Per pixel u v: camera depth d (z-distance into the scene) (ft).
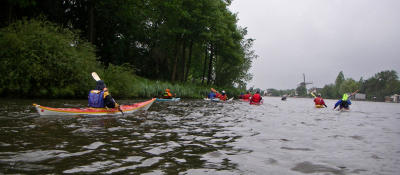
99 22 96.27
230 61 129.18
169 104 49.44
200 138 15.06
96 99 25.11
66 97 51.72
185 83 106.73
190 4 96.53
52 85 49.21
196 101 69.05
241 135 16.55
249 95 86.58
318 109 52.85
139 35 114.11
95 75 26.18
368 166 10.07
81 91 52.80
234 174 8.73
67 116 23.00
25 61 44.93
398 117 38.52
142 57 117.60
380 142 15.34
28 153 10.44
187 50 132.36
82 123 19.44
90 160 9.80
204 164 9.80
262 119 27.30
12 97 46.39
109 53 102.27
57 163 9.29
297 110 46.52
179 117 26.22
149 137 14.82
